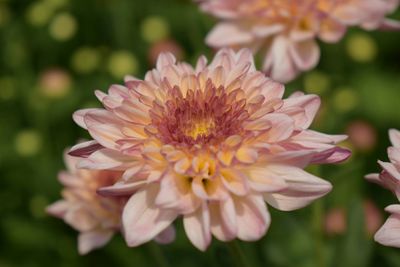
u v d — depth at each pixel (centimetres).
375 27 39
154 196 29
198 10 51
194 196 29
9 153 54
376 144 50
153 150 29
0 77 61
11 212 52
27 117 57
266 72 39
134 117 30
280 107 30
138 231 28
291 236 42
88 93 55
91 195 37
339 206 45
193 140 29
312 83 49
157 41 56
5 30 62
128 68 54
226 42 40
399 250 40
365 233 38
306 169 37
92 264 48
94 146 30
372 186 47
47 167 52
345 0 40
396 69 58
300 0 39
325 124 47
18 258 49
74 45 61
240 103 30
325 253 42
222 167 29
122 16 57
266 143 28
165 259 40
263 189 28
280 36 40
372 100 54
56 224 50
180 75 31
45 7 60
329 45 54
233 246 31
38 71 61
